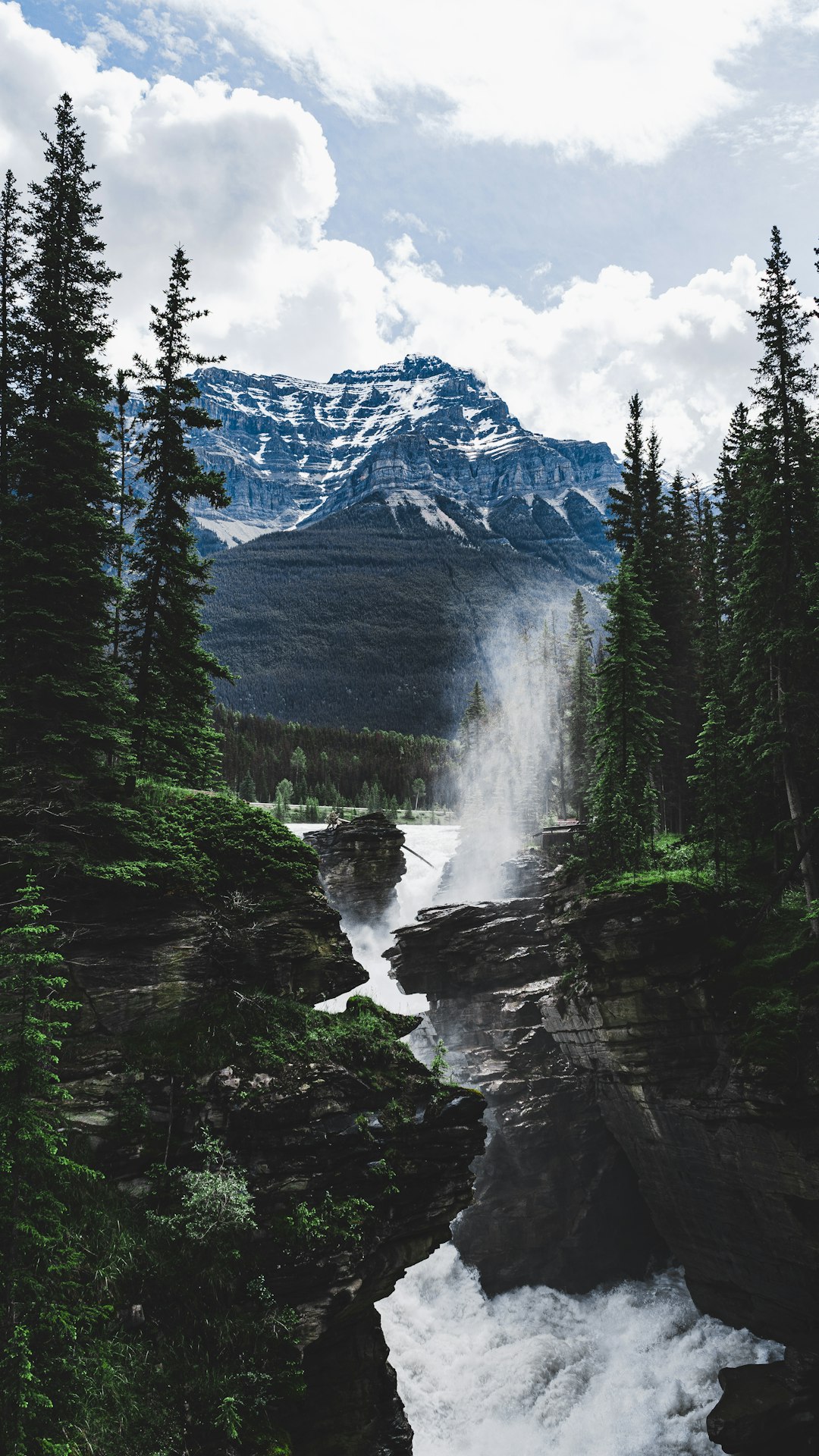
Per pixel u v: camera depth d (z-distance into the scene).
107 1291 20.72
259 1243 23.06
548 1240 48.56
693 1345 42.69
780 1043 36.12
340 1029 27.55
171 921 27.30
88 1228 21.59
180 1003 26.36
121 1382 19.50
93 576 27.25
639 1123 43.28
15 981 18.75
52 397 29.27
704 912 40.25
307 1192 24.14
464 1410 42.00
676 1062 40.31
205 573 31.73
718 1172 39.97
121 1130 23.55
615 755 49.41
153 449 30.81
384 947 77.00
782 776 44.41
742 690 44.72
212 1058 25.36
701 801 44.91
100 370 30.69
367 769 188.12
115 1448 18.42
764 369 41.31
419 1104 26.81
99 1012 25.30
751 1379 38.50
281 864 29.59
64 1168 19.36
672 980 40.22
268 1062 25.50
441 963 54.22
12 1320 17.58
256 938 28.14
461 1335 45.97
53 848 24.95
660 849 50.72
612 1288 48.25
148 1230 22.27
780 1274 39.22
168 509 30.89
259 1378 21.23
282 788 164.25
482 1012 52.72
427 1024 56.25
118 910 26.78
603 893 42.03
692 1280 44.41
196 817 30.12
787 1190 36.75
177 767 33.81
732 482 60.16
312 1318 22.84
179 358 30.91
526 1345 44.50
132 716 29.97
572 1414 41.16
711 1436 36.72
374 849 77.31
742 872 44.22
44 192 30.64
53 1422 17.94
